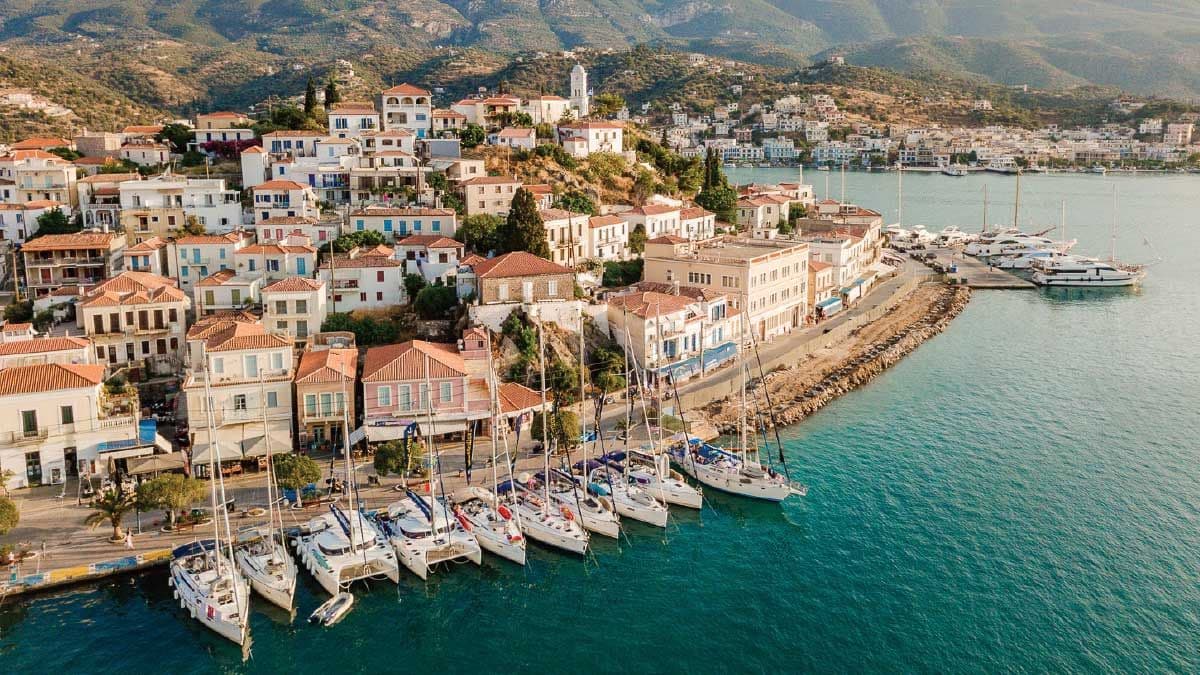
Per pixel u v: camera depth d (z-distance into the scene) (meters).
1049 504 96.81
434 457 100.69
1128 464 107.31
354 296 132.25
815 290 168.00
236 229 151.50
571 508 91.06
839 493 99.38
